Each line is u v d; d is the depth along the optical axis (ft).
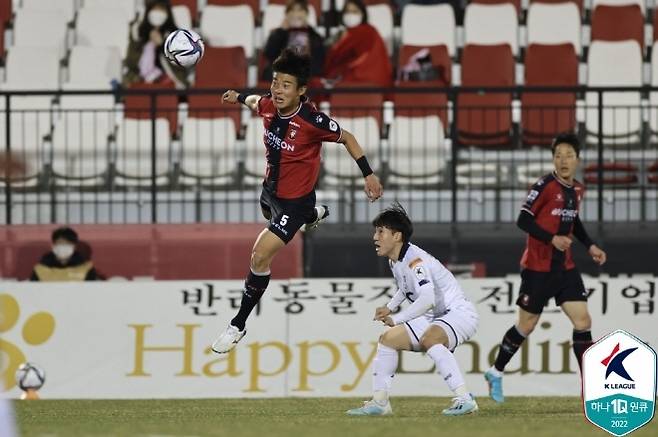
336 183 170.09
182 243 149.28
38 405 124.36
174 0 203.31
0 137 177.27
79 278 147.64
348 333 136.05
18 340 136.26
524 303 122.21
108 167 165.99
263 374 135.74
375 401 104.99
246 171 173.37
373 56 181.68
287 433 82.64
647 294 136.87
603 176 169.37
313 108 99.30
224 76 187.21
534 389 135.23
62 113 182.70
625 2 201.16
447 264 156.04
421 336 104.94
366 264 155.74
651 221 156.87
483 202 162.20
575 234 124.16
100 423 94.02
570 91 153.58
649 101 172.55
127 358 136.26
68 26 203.10
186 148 175.32
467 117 178.29
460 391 104.12
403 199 169.37
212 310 136.46
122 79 188.85
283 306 136.26
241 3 204.54
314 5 202.69
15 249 148.56
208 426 89.20
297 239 148.15
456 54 198.59
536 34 198.08
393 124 174.50
